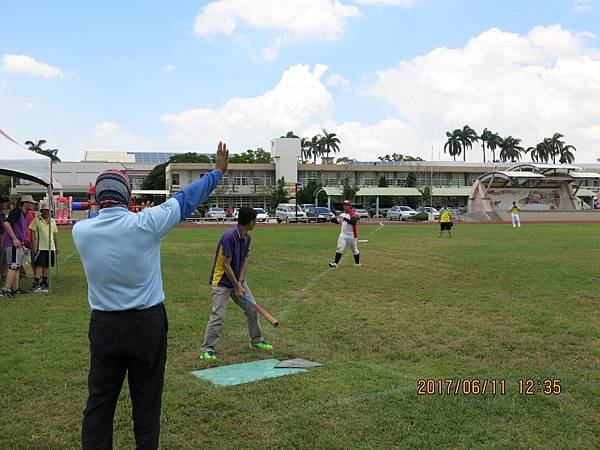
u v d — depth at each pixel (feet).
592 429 14.43
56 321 27.66
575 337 23.82
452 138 336.29
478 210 172.35
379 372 19.20
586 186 287.07
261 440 13.99
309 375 18.93
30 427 14.83
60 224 140.46
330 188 249.96
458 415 15.37
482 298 33.17
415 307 30.78
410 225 137.28
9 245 35.40
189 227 130.41
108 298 10.77
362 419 15.14
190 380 18.58
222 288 21.31
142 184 287.48
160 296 11.28
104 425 11.16
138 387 11.31
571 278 40.40
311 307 30.94
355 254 49.49
